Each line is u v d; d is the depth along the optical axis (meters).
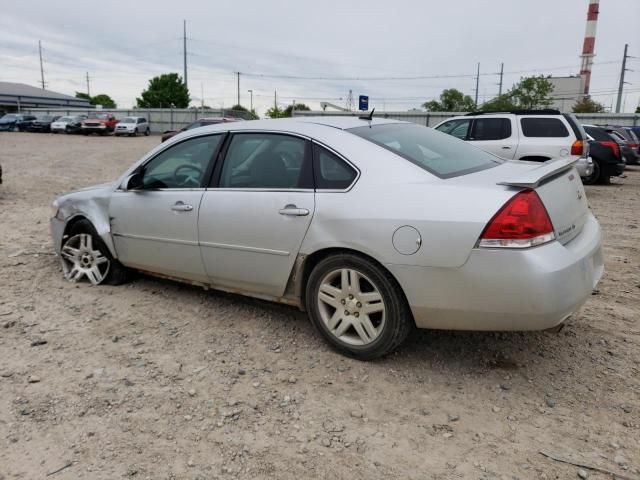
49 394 3.02
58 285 4.82
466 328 3.02
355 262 3.18
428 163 3.28
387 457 2.50
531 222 2.75
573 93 67.25
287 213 3.40
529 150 10.13
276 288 3.62
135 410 2.87
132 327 3.92
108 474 2.38
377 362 3.37
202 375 3.24
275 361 3.41
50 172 14.64
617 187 12.67
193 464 2.45
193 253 3.96
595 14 74.88
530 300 2.74
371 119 3.95
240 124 3.93
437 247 2.88
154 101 69.06
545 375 3.21
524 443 2.59
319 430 2.70
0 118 42.84
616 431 2.66
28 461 2.47
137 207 4.26
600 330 3.82
